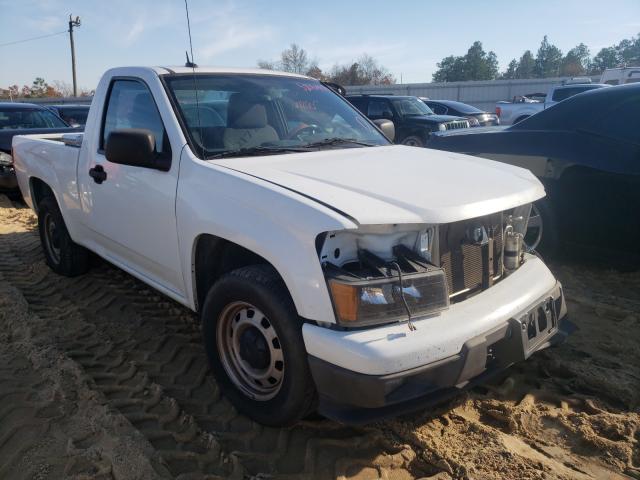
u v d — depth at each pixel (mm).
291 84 4012
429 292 2338
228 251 2893
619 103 4500
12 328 3826
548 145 4746
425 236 2430
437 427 2732
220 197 2711
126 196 3461
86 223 4168
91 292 4551
